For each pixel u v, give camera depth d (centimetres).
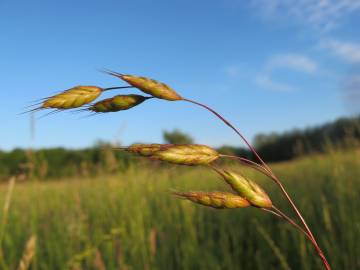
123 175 545
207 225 559
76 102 96
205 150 100
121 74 100
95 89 97
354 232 443
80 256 378
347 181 602
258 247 512
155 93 99
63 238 459
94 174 660
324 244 461
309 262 455
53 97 95
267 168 103
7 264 392
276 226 534
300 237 479
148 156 98
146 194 541
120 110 99
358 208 480
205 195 105
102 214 520
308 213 539
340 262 434
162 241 480
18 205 561
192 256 473
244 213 583
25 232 481
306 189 680
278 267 470
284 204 615
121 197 525
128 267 427
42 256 439
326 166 768
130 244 456
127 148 99
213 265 471
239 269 480
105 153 545
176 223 503
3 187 607
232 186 104
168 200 538
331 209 509
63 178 755
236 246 510
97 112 99
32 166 580
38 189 600
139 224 470
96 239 448
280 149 3038
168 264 465
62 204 591
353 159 693
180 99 100
